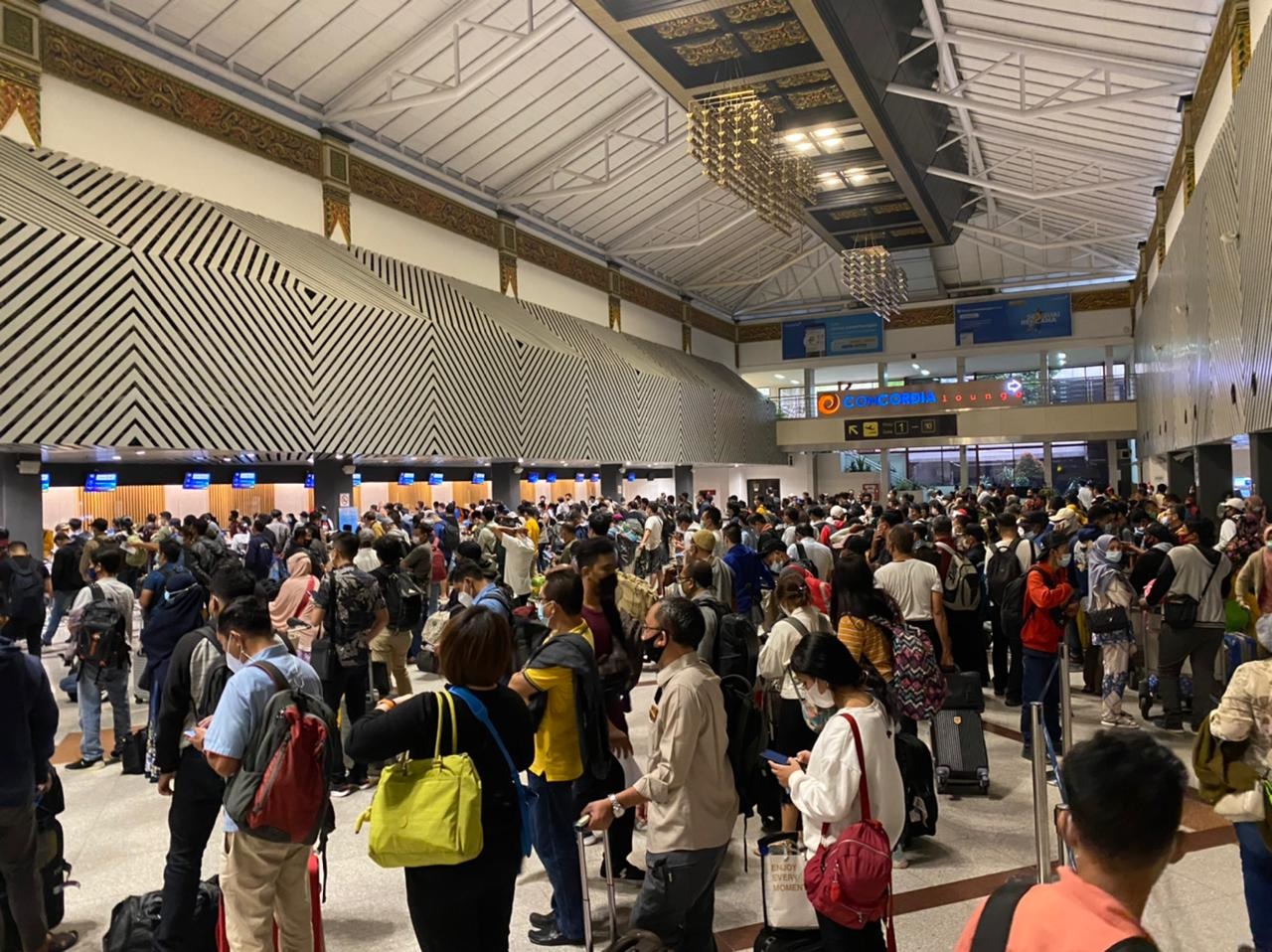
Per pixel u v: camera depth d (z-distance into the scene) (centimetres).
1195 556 595
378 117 1588
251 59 1352
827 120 1661
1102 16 1239
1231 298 973
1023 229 2720
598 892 399
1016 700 722
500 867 246
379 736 239
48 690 331
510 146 1823
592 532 709
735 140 1284
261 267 1250
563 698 348
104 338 1029
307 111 1488
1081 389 2861
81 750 609
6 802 311
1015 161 2075
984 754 513
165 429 1084
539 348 1858
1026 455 3114
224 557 891
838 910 246
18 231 949
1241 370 924
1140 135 1625
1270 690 261
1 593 403
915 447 3095
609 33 1327
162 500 1420
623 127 1883
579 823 303
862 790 258
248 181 1382
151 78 1230
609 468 2259
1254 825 275
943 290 3039
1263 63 792
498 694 258
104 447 1035
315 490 1404
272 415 1224
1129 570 715
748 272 3067
